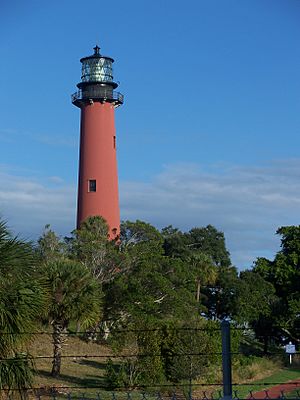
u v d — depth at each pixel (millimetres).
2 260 15250
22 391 15234
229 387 9055
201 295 66438
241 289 61781
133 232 66312
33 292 15469
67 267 31047
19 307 15102
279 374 42969
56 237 51781
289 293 63000
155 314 47062
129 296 46625
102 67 63812
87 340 44812
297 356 50906
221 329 9195
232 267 74812
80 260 51219
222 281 65125
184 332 32500
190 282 56688
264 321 57250
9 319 15008
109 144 63594
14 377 14805
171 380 32031
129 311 46094
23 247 15727
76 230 56500
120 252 53500
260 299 60094
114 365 38188
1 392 14711
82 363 38125
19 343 15164
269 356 52812
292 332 56906
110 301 46844
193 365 31469
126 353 33156
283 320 56594
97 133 63406
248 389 33688
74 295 31094
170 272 53656
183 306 50188
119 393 27875
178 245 80062
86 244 51812
